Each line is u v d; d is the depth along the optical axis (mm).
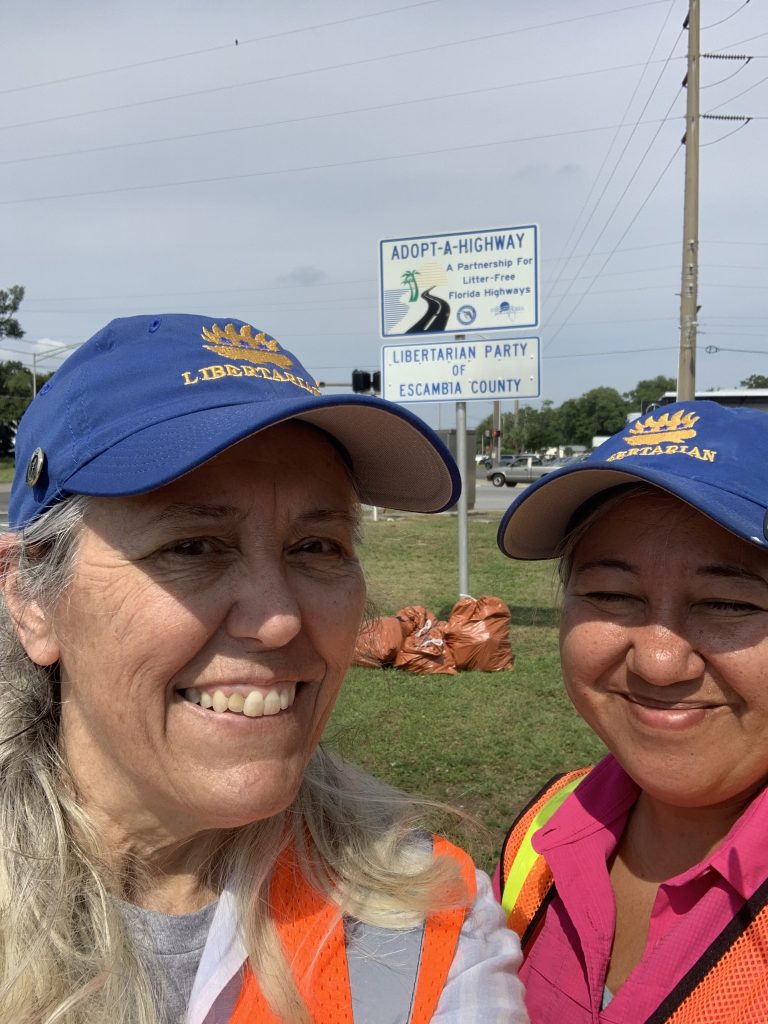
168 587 336
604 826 494
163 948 363
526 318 2535
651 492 427
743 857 397
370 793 458
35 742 384
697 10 6176
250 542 351
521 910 528
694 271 6301
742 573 401
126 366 355
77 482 334
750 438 426
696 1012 384
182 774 347
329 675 384
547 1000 480
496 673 2031
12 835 361
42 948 336
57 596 355
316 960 361
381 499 455
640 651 420
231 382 356
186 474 340
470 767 1441
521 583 3467
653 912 440
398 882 393
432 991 359
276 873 385
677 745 424
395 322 2652
